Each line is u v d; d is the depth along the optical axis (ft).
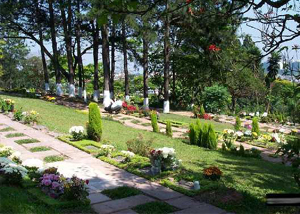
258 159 46.62
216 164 38.75
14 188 24.52
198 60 93.56
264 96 106.63
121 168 34.19
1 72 157.38
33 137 45.62
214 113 105.81
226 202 24.68
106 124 64.95
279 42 14.17
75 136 44.65
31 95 96.73
